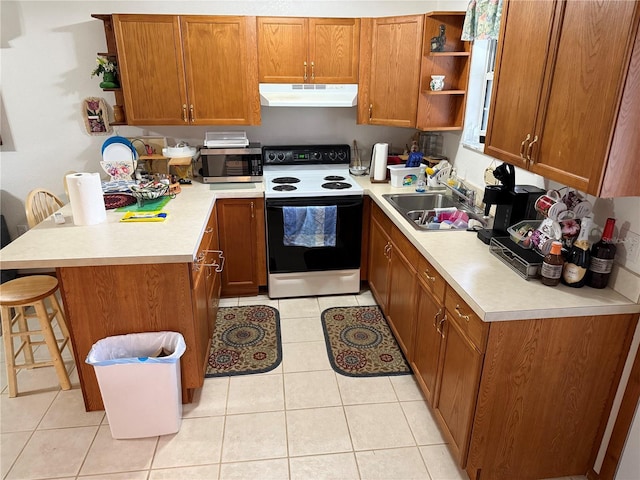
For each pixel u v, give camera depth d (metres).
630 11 1.27
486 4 2.52
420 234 2.34
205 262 2.59
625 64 1.30
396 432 2.20
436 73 3.10
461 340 1.82
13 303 2.23
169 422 2.14
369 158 3.86
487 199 2.18
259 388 2.49
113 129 3.53
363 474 1.97
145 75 3.10
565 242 1.81
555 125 1.65
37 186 3.60
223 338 2.94
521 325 1.62
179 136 3.61
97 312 2.10
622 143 1.39
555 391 1.76
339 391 2.47
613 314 1.65
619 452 1.79
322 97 3.28
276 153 3.63
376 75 3.28
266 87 3.23
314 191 3.17
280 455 2.06
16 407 2.35
